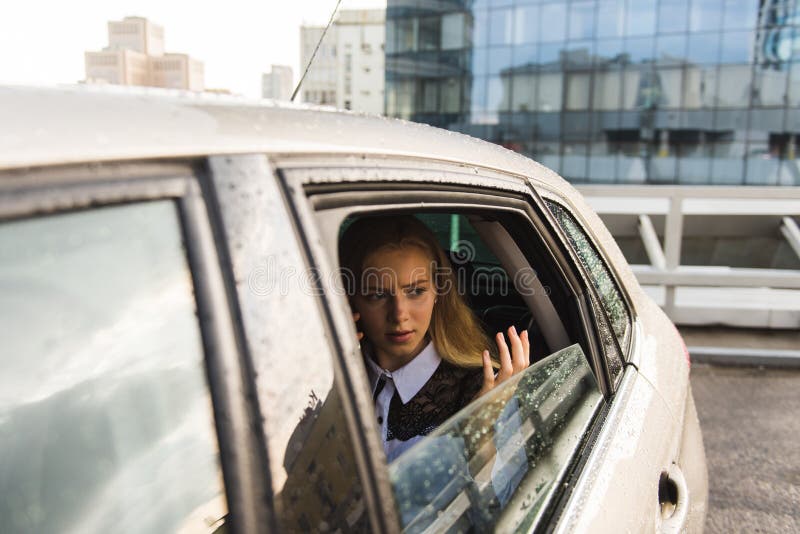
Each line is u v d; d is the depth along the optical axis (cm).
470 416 95
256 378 61
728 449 333
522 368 121
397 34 4547
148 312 58
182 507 60
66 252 53
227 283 61
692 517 146
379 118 104
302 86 146
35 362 52
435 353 138
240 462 60
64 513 55
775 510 275
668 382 165
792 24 3809
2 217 49
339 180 80
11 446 53
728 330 529
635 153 4212
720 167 4081
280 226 68
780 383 429
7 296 51
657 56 4091
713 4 3953
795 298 537
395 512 72
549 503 100
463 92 4484
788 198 496
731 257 718
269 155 71
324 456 66
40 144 54
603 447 119
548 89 4319
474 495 88
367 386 73
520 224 136
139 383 58
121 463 58
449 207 106
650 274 513
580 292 147
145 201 59
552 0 4222
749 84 3956
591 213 174
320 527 64
